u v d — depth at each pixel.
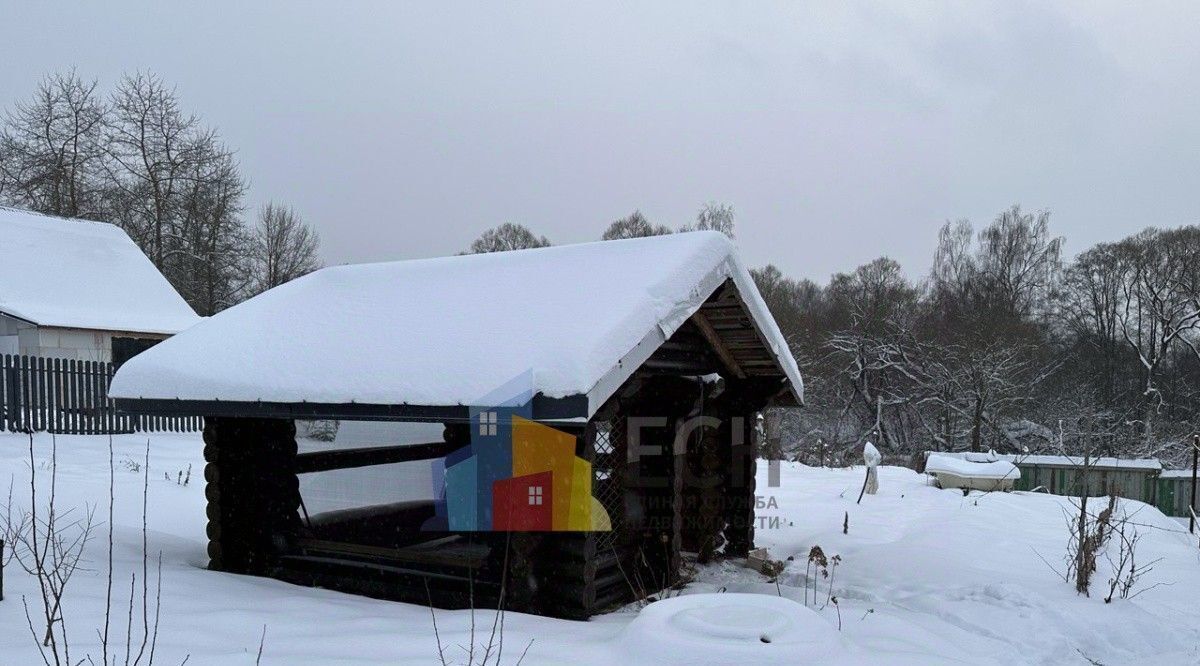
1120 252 37.75
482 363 5.29
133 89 32.25
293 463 6.73
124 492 10.36
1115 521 8.84
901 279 39.47
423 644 4.46
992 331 31.92
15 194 31.02
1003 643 5.36
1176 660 5.42
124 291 20.95
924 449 31.59
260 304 7.69
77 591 5.40
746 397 7.99
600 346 4.98
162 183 32.94
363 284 7.47
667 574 6.63
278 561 6.77
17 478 10.41
